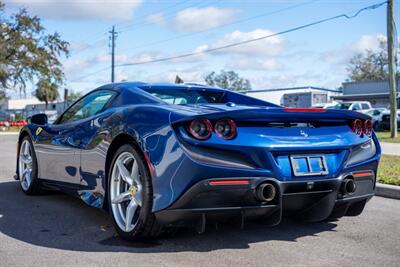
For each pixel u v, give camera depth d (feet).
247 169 10.87
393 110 62.54
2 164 30.60
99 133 13.74
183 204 10.81
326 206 12.06
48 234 13.33
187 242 12.49
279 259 11.28
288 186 11.32
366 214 16.30
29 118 19.49
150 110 12.12
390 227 14.51
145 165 11.66
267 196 11.02
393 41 63.00
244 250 11.94
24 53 134.62
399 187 19.71
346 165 12.30
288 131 11.64
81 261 10.98
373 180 13.28
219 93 16.38
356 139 12.70
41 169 17.94
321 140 11.92
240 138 11.01
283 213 12.41
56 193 19.58
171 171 10.92
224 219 11.32
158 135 11.35
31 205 17.22
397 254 11.85
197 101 15.69
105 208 13.53
